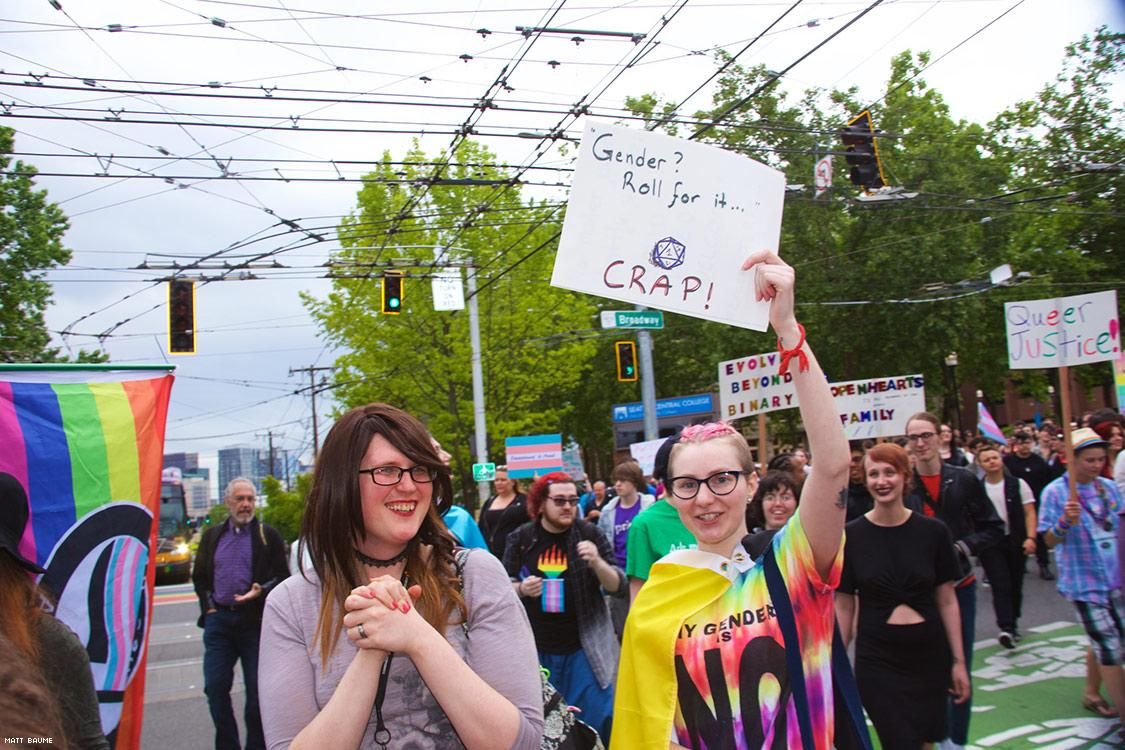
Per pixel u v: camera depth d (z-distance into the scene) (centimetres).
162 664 1215
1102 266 3030
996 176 2905
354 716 195
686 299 297
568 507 577
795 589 266
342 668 212
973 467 1070
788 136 2736
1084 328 879
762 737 258
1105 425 870
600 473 5122
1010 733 618
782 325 276
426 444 225
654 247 300
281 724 210
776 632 265
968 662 595
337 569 219
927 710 445
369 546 223
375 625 197
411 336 2547
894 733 443
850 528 466
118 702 412
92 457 421
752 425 3525
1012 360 938
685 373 3588
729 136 2722
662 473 439
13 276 2219
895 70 2892
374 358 2552
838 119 2788
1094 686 652
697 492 276
